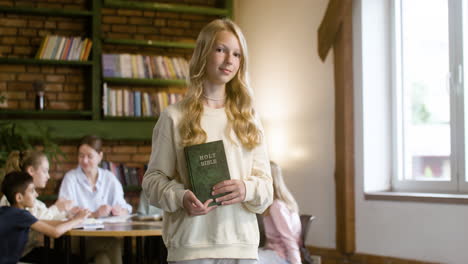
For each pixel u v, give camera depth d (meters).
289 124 5.71
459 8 4.54
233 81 1.81
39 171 3.82
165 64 6.06
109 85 6.07
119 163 6.12
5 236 3.08
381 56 5.05
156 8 6.08
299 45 5.63
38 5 5.98
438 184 4.68
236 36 1.76
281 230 3.37
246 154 1.76
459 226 4.22
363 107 4.95
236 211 1.71
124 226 3.54
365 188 4.92
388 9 5.10
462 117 4.52
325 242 5.26
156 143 1.75
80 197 4.53
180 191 1.64
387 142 5.05
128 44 6.17
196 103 1.73
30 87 5.90
